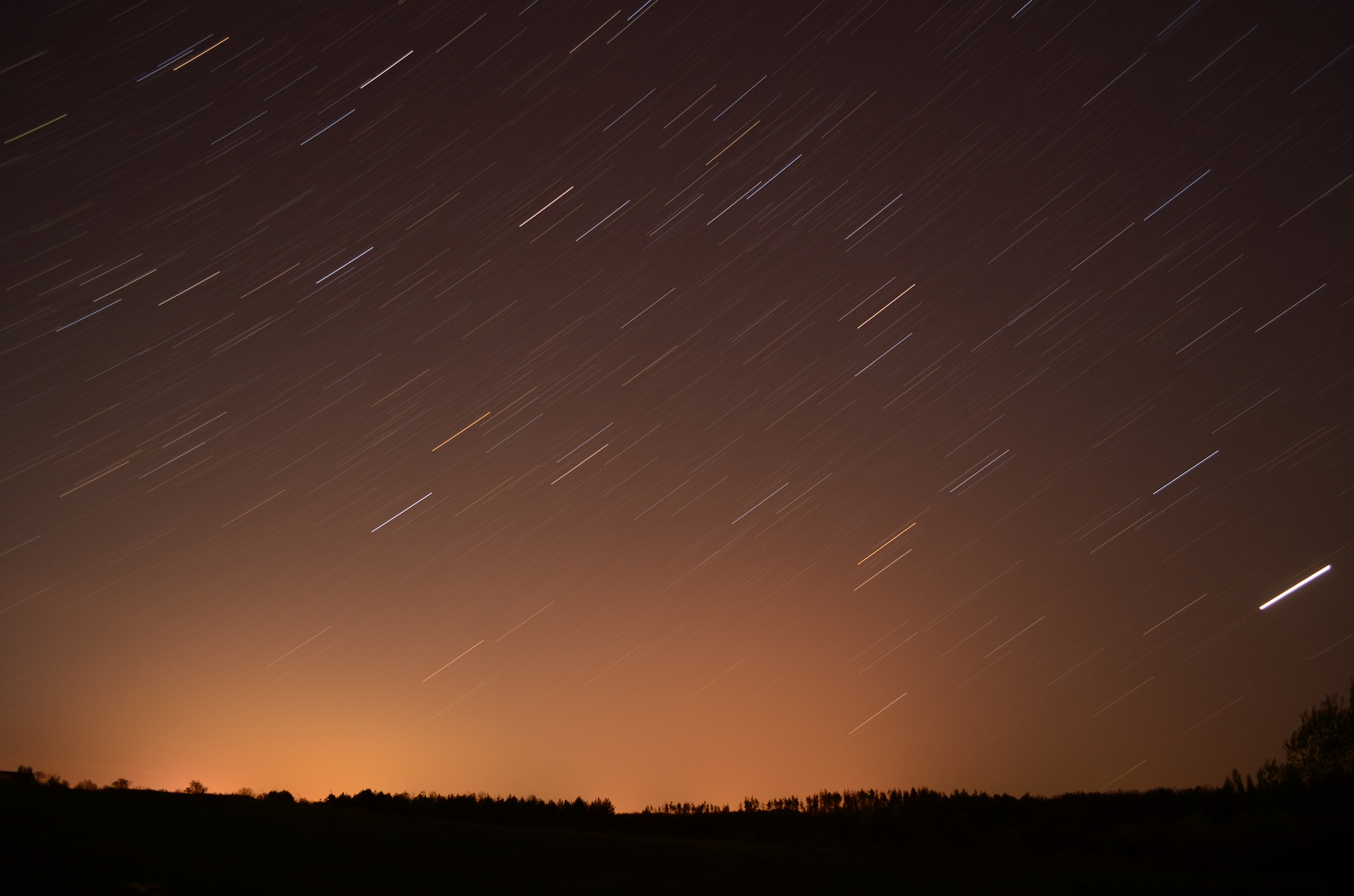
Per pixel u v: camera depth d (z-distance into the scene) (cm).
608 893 1118
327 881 994
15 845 891
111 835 1027
